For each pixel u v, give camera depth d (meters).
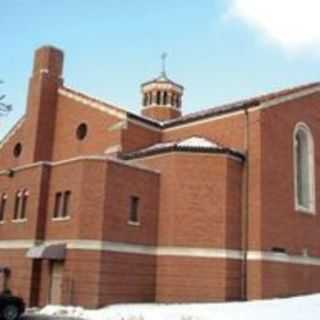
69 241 28.02
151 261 29.83
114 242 28.03
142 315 22.81
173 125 36.53
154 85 47.62
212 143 32.62
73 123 38.53
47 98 40.00
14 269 30.92
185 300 28.97
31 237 30.20
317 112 37.59
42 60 40.66
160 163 31.52
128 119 35.03
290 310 23.86
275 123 33.09
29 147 39.25
